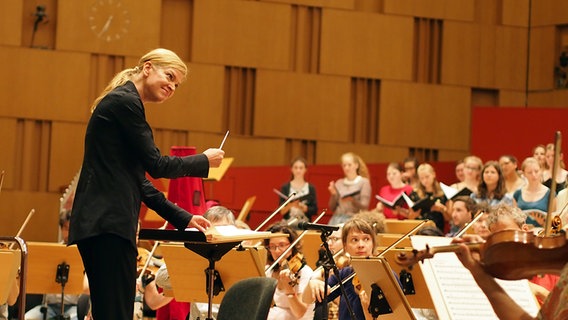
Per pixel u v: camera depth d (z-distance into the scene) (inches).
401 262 112.5
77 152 496.1
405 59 542.0
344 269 207.5
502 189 319.3
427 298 190.9
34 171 493.0
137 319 262.4
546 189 300.0
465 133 544.7
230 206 442.0
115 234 152.9
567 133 405.4
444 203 357.7
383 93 538.3
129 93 159.9
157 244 245.6
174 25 520.1
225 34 522.9
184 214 168.1
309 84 531.2
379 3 544.7
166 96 166.2
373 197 438.6
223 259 201.0
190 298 206.7
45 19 498.0
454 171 430.9
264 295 149.5
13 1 492.1
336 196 383.2
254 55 526.0
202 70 519.2
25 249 176.4
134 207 157.6
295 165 396.5
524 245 108.3
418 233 261.3
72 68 497.7
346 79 535.5
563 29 544.4
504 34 549.6
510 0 550.3
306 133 529.3
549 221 125.5
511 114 416.5
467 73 546.6
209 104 518.9
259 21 527.5
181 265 202.8
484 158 420.5
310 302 203.9
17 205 487.5
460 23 547.2
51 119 494.3
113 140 157.2
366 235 205.2
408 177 403.9
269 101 526.0
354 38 537.6
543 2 545.0
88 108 499.2
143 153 157.9
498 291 109.8
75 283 252.4
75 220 154.8
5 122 488.7
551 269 108.7
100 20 502.3
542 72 545.0
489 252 110.3
